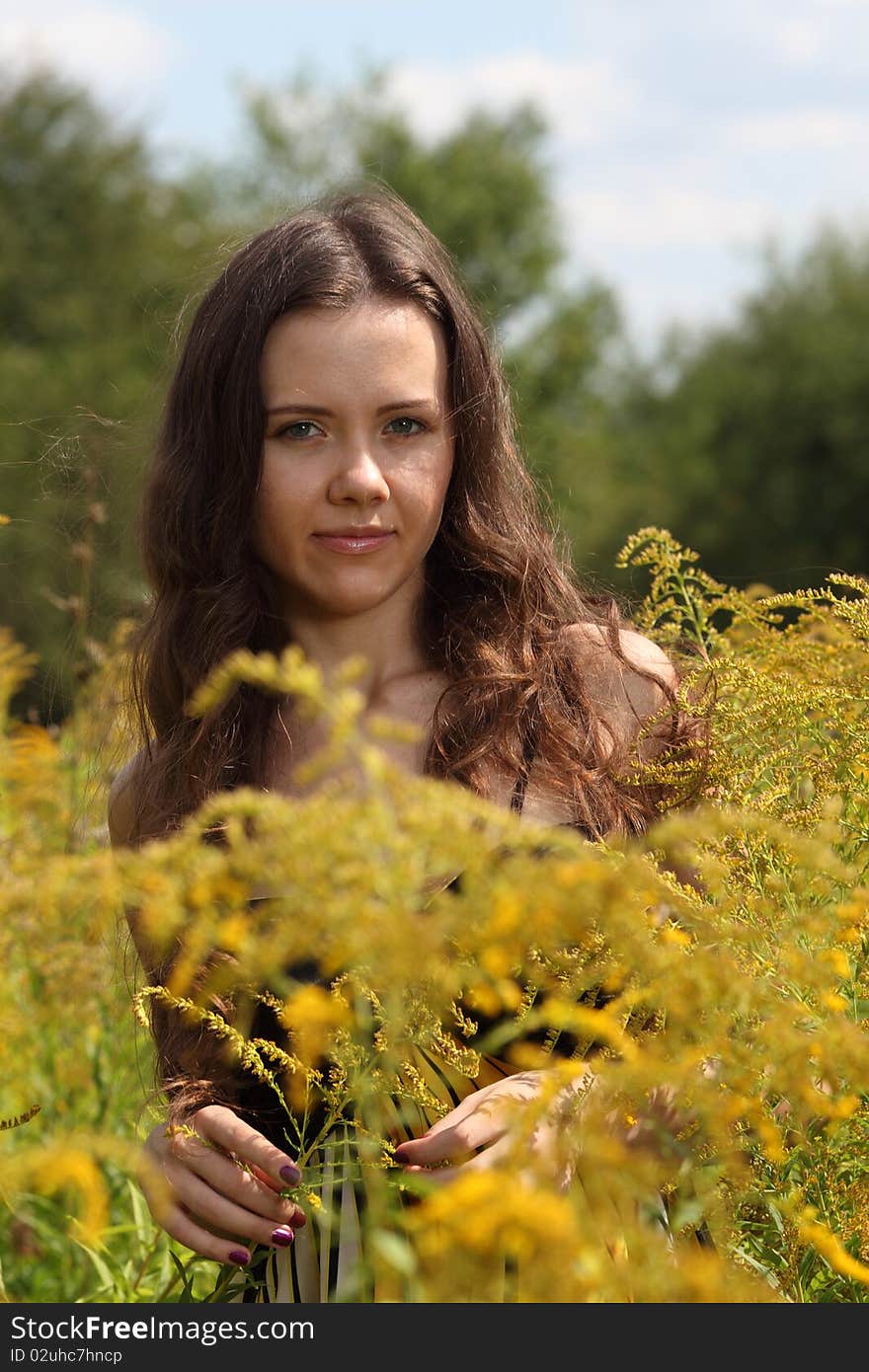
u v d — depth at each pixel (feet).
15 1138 7.61
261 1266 4.85
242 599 5.94
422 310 5.55
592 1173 2.80
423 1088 4.06
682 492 77.41
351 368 5.30
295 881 2.46
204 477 5.92
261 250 5.65
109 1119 7.64
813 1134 3.79
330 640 5.96
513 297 74.08
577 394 76.54
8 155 65.31
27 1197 7.35
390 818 2.49
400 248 5.60
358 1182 4.46
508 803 5.49
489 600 6.06
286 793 5.71
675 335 86.74
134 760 6.49
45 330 60.95
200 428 5.90
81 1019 7.26
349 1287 3.40
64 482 8.87
